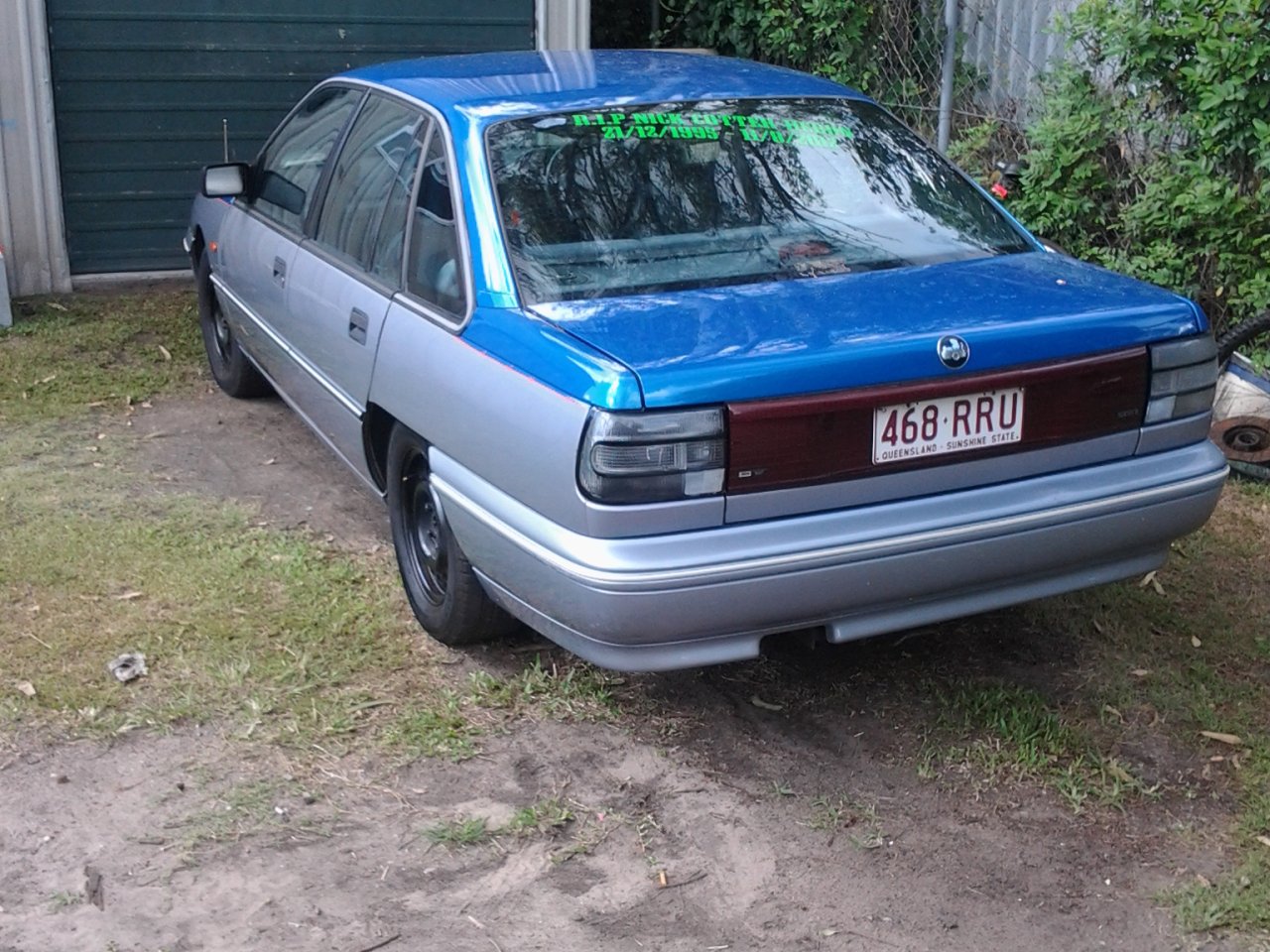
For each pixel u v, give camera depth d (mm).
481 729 3855
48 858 3279
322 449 6098
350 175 4844
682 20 10039
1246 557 5113
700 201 4027
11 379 6898
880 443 3320
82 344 7492
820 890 3230
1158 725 3953
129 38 8508
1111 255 6762
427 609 4316
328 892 3184
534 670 4117
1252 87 5992
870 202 4207
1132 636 4469
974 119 8078
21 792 3525
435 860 3309
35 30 8164
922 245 4086
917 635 4441
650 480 3156
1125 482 3623
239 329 6137
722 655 3371
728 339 3322
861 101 4648
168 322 7969
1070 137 6730
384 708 3947
